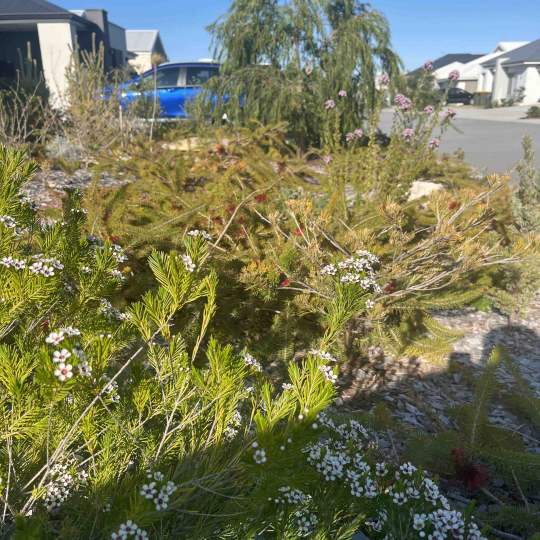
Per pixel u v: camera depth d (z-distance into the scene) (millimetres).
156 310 1306
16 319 1342
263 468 1016
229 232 3678
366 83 11430
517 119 30516
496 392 2801
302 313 3176
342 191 4613
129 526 986
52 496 1273
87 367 1019
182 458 1305
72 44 19109
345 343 3338
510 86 50188
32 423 1184
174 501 1123
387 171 5379
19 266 1229
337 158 6148
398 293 3234
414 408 3006
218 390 1245
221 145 7426
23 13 18516
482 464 2395
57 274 1294
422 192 6758
